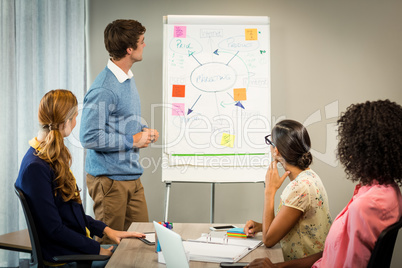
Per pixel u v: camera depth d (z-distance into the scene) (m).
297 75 3.68
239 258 1.65
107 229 2.07
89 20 3.64
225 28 3.26
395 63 3.65
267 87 3.25
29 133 3.08
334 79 3.67
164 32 3.24
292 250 1.85
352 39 3.65
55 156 1.90
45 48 3.22
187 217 3.76
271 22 3.66
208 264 1.60
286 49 3.67
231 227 2.13
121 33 2.68
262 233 1.98
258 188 3.74
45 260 1.88
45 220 1.84
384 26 3.64
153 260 1.66
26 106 3.05
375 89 3.67
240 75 3.25
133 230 2.12
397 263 3.63
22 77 3.04
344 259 1.40
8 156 2.88
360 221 1.33
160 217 3.76
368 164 1.37
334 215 3.71
